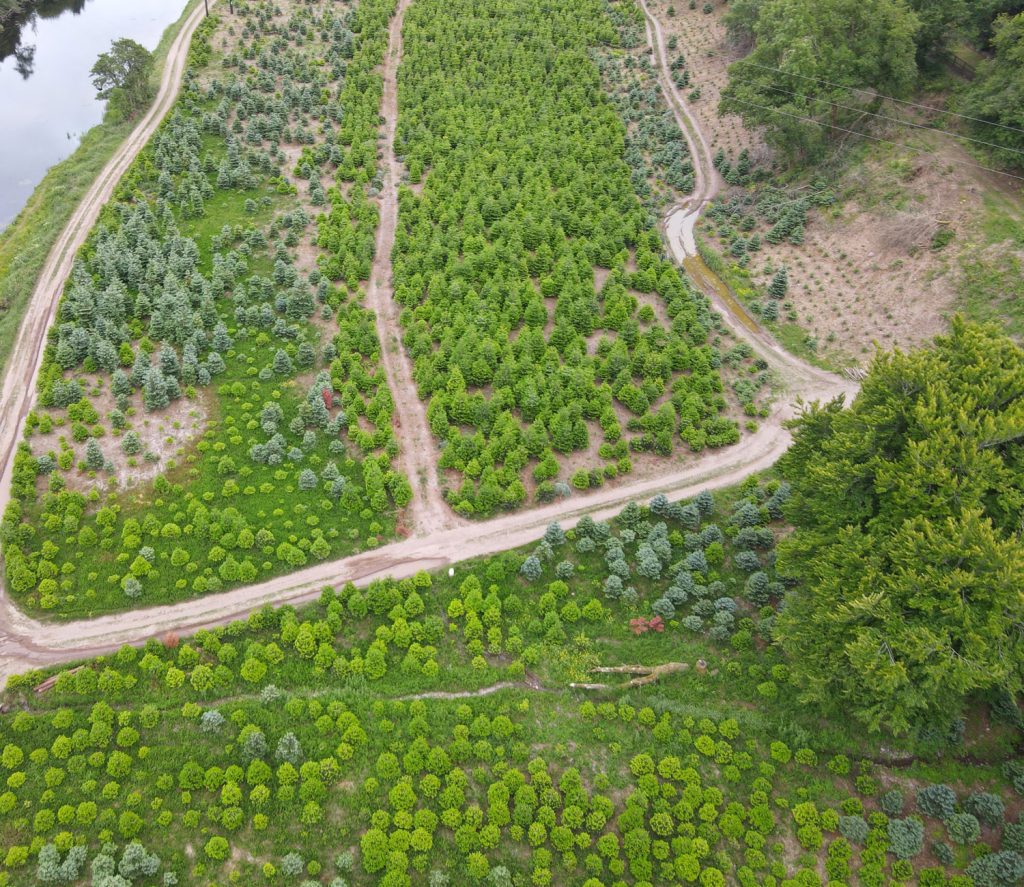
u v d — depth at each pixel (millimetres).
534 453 68250
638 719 50656
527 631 55594
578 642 54750
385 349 79562
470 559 60625
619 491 67250
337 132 111000
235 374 74875
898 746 48844
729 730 49281
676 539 61594
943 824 45438
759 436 73312
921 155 90375
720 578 59094
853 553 44688
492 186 97562
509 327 79938
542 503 65875
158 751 47344
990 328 50719
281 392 73500
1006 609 40938
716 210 101312
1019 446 44844
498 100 114812
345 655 53625
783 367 81375
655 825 45156
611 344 78250
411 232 93938
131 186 97938
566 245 89875
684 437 71312
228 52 130750
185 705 49312
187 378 73000
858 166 95188
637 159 108688
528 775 47594
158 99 121125
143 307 79188
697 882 43719
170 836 43969
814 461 51344
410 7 140875
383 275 89125
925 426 45188
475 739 49156
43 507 61375
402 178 104500
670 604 56344
